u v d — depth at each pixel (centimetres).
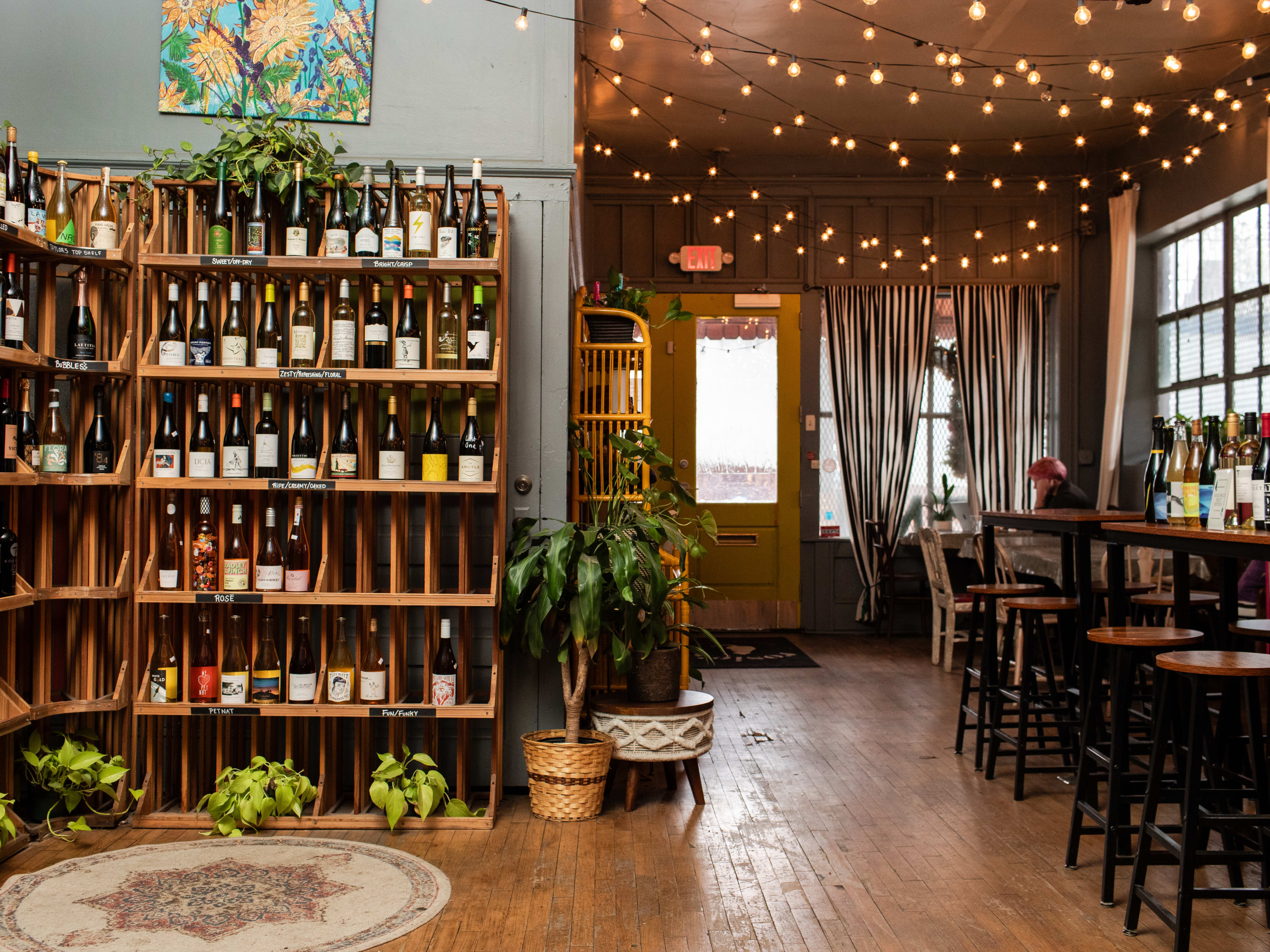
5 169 331
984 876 296
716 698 572
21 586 316
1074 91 692
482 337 351
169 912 264
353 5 395
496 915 266
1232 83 655
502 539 357
